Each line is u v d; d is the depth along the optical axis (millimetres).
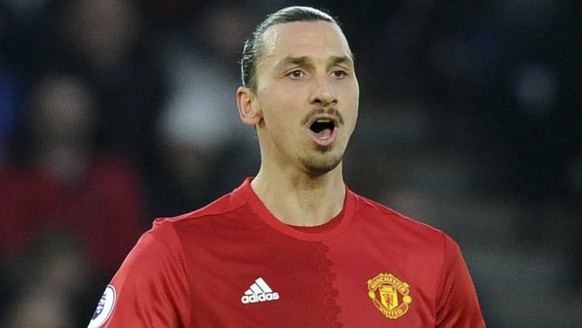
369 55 36656
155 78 32656
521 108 35375
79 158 30547
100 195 30188
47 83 31984
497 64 35938
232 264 12617
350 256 12922
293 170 12883
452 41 36438
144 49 32875
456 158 35656
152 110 32250
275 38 12805
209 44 35156
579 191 34469
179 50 34469
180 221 12859
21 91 32000
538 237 34375
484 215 34594
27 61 32406
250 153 32156
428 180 35031
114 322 12297
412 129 35938
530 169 34969
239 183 31703
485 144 35719
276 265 12695
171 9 35094
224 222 12898
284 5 37094
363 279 12820
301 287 12617
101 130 31344
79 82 31781
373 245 13094
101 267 29578
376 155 32375
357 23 36750
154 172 31375
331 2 36875
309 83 12586
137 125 31859
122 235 30156
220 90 33906
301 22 12844
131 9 33688
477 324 13664
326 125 12680
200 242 12664
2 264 27312
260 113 13055
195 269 12516
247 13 36438
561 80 35094
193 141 31641
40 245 27625
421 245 13281
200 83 33688
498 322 32406
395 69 36531
